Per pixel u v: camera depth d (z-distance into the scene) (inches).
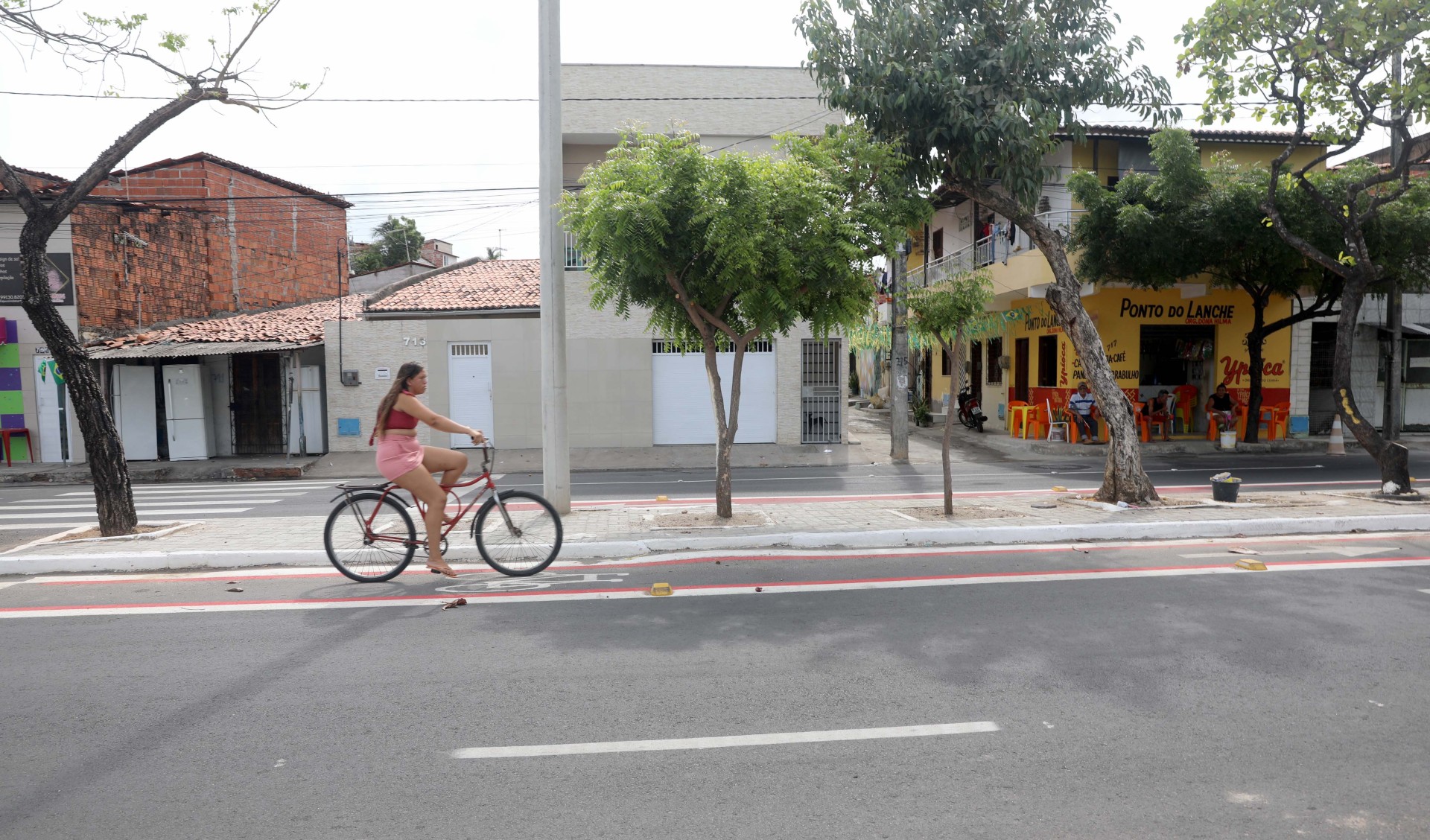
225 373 826.2
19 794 141.6
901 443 741.9
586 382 827.4
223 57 371.9
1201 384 863.1
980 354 1116.5
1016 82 398.0
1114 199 689.0
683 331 408.2
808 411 839.1
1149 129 775.1
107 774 148.6
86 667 203.6
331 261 1132.5
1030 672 193.9
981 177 430.6
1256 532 362.0
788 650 211.9
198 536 362.6
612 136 820.6
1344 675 190.1
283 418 826.8
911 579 286.5
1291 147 438.6
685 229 339.3
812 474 666.2
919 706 175.0
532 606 255.8
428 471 281.7
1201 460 702.5
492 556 295.3
